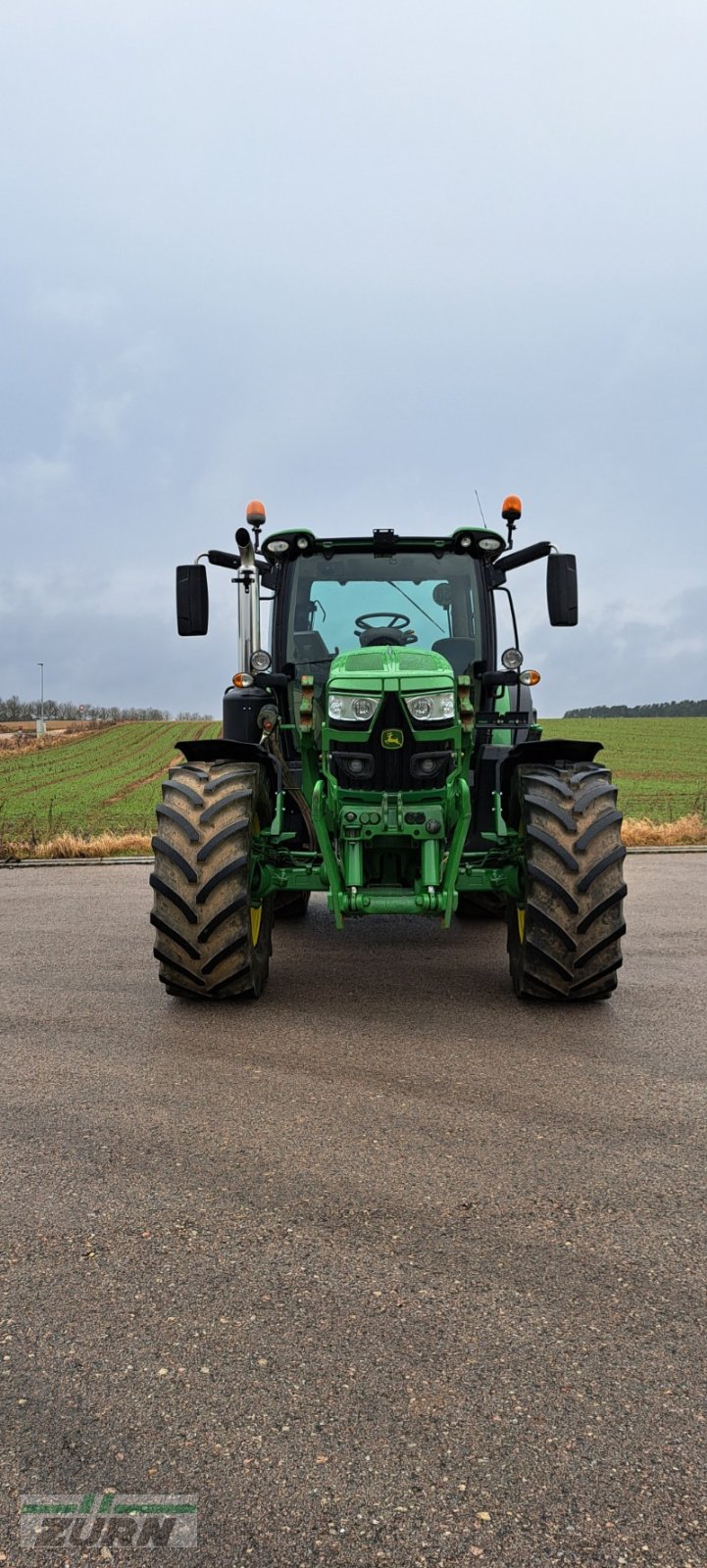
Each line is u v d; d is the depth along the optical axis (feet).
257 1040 12.70
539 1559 4.48
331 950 19.06
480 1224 7.62
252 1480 4.95
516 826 15.55
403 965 17.49
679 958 17.72
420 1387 5.66
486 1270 6.93
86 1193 8.22
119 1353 5.99
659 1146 9.17
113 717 278.05
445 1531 4.64
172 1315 6.40
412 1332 6.20
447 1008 14.30
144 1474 4.99
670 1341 6.11
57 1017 13.91
